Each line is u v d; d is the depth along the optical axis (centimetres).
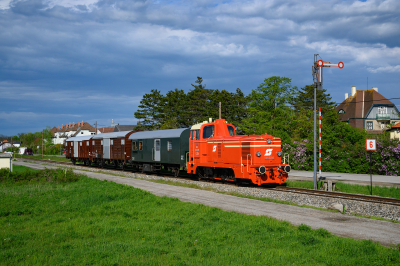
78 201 1434
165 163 2588
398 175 2430
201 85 6875
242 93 5450
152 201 1419
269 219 1035
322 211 1195
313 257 708
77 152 4397
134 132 3167
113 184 1964
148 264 676
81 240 870
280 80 4747
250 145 1720
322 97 5959
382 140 2575
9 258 732
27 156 8125
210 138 2053
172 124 5109
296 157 3011
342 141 2972
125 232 936
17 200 1486
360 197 1402
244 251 753
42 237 905
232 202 1395
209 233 902
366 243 775
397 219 1087
